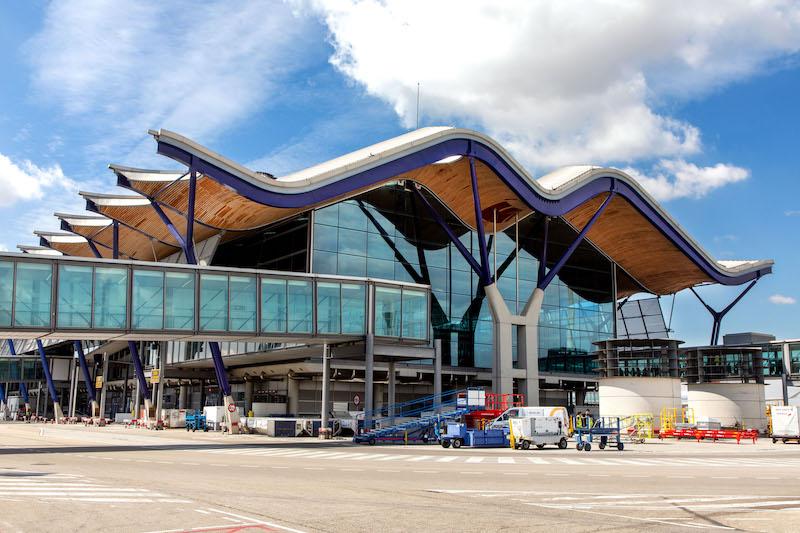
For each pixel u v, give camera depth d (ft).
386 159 159.02
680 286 250.37
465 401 146.82
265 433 160.25
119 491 49.14
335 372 181.98
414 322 151.02
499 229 209.36
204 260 189.88
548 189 184.75
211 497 46.24
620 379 172.55
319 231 175.83
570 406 227.61
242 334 129.08
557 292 220.84
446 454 103.45
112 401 346.13
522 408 135.33
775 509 43.65
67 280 115.75
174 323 123.24
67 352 346.13
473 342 198.90
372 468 73.26
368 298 144.36
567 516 39.68
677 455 110.01
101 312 117.50
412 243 192.03
